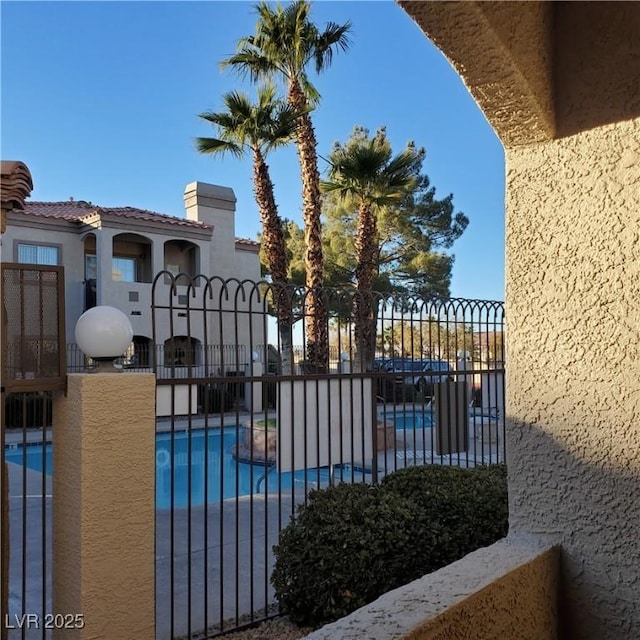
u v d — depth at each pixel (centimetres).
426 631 94
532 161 142
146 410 283
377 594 310
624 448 122
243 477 957
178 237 1862
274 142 1295
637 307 122
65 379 274
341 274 2128
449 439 518
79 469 261
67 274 1747
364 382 437
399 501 348
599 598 124
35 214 1695
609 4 129
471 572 116
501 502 350
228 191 2075
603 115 129
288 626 340
